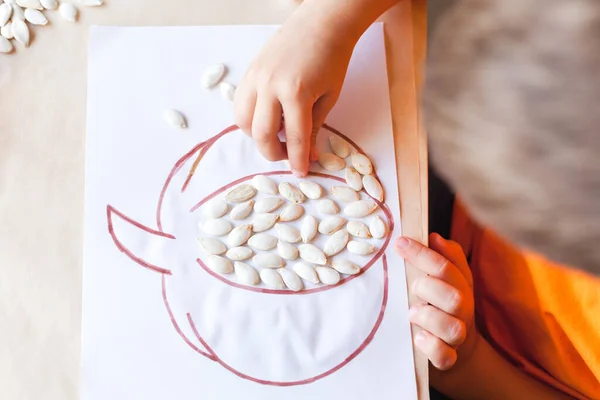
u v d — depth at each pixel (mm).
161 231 545
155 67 575
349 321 535
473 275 732
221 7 591
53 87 568
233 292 538
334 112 575
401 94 580
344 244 552
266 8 594
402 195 563
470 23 328
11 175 550
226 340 526
